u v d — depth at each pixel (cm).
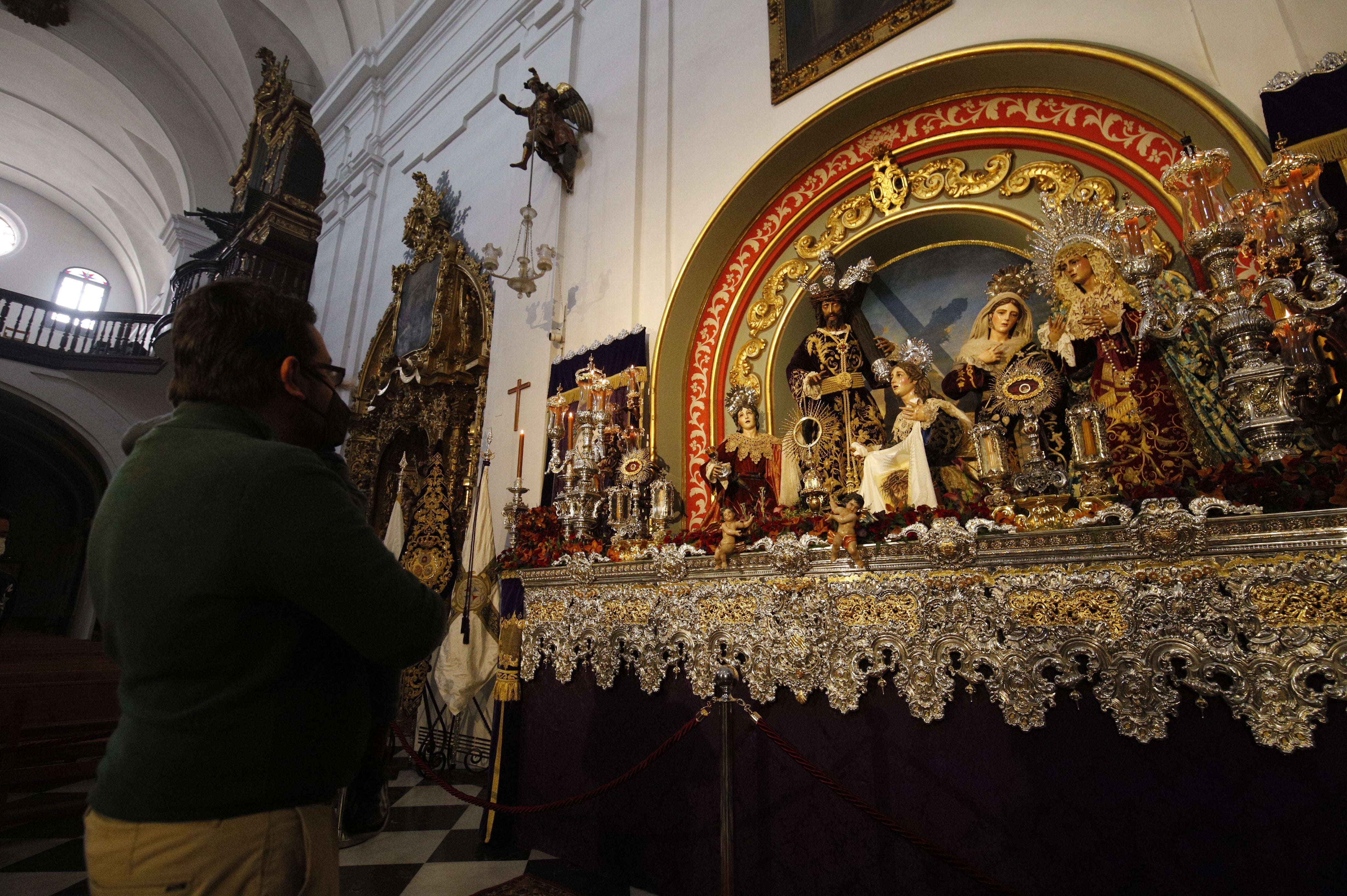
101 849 107
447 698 589
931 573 276
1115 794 228
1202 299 275
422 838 408
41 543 1844
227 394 137
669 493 480
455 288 809
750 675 317
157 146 1817
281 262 1323
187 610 113
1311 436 290
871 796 276
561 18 805
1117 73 379
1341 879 191
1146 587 231
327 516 118
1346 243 273
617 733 363
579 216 699
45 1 1513
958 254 468
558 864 366
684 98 638
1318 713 199
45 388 1443
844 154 514
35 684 481
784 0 568
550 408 564
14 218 2145
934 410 400
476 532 628
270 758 113
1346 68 295
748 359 538
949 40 464
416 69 1143
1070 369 379
